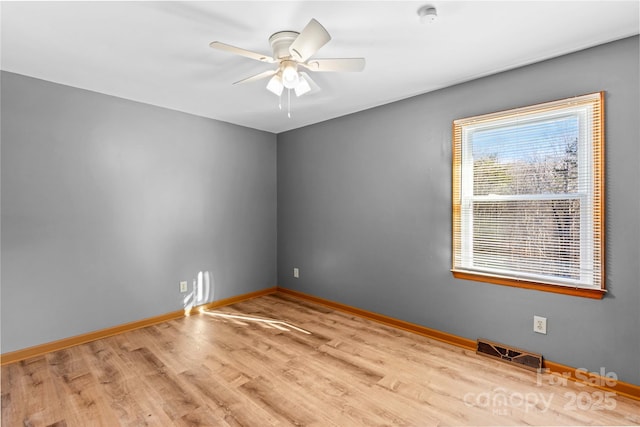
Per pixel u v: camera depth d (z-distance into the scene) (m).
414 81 2.75
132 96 3.11
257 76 2.16
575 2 1.70
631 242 2.03
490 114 2.59
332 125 3.87
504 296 2.56
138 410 1.95
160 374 2.36
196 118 3.72
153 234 3.36
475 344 2.72
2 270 2.51
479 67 2.48
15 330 2.56
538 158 2.39
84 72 2.56
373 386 2.21
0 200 2.50
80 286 2.88
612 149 2.08
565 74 2.25
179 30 1.97
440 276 2.94
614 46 2.07
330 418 1.89
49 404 2.00
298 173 4.31
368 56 2.31
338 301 3.85
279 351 2.73
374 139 3.44
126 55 2.29
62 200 2.79
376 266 3.45
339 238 3.81
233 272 4.11
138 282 3.25
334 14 1.82
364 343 2.89
